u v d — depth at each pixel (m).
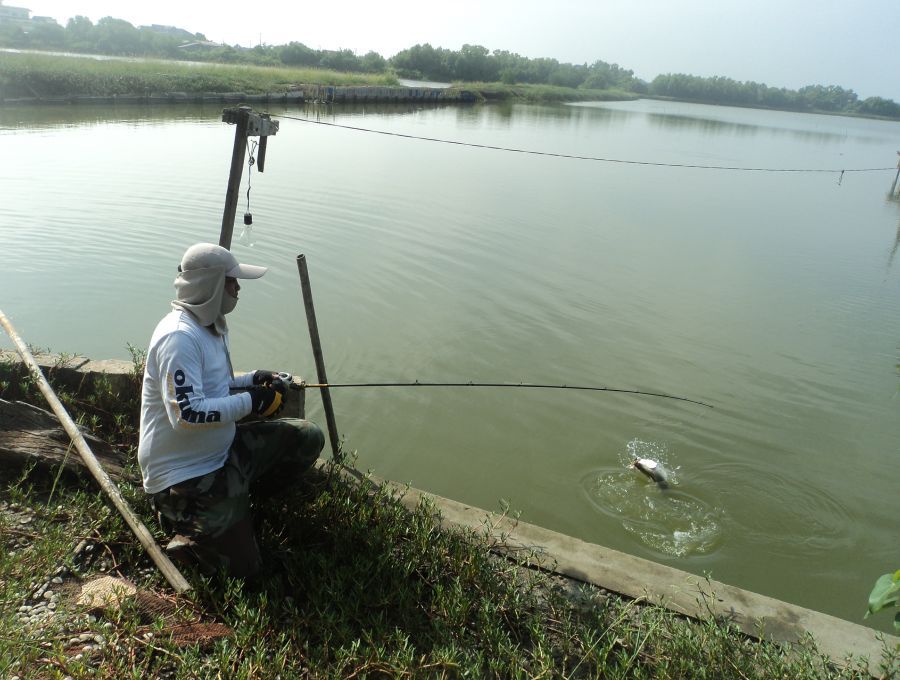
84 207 13.57
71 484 4.08
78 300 9.57
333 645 3.13
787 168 28.94
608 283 12.16
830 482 7.07
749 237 16.25
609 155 27.75
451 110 48.31
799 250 15.41
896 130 81.25
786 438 7.81
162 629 2.99
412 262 12.23
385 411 7.62
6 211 12.91
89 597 3.18
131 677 2.73
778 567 5.87
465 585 3.62
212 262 3.24
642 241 15.06
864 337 10.70
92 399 4.85
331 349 8.80
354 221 14.34
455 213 15.88
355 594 3.39
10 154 18.08
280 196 15.84
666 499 6.60
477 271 12.12
